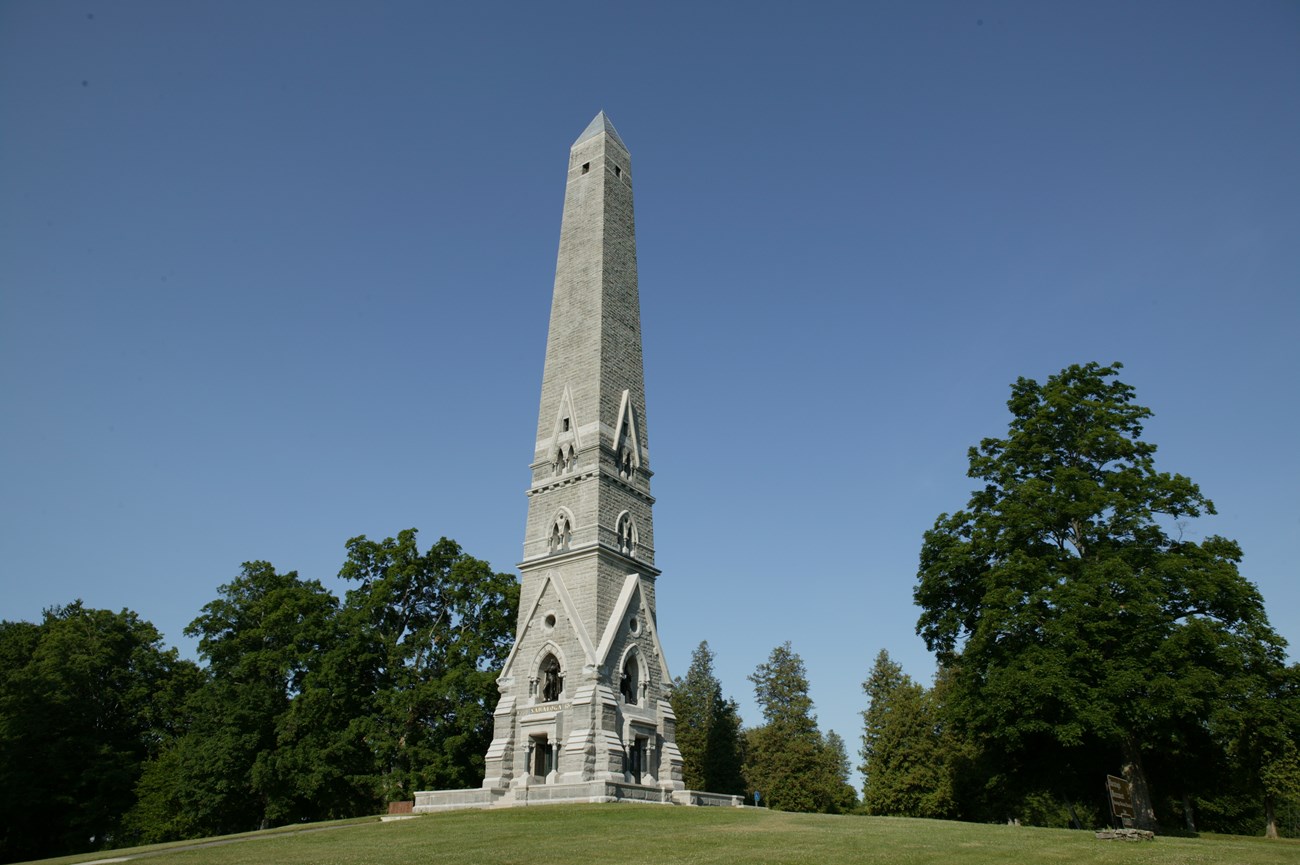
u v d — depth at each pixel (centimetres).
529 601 5672
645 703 5447
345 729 7125
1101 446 5228
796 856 2791
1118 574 4603
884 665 9806
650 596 5925
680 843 3116
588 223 6569
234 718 7194
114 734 8469
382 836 3628
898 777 8112
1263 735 4538
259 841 3759
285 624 7706
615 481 5825
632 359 6412
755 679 10912
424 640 7531
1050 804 8612
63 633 8325
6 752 7350
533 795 4822
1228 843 3175
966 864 2658
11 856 7381
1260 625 4653
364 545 7906
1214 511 4988
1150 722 4456
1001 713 4772
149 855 3488
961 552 5375
